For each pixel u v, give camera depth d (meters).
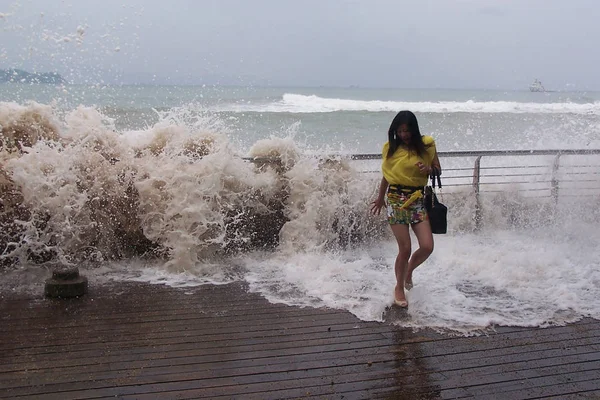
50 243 5.01
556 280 4.80
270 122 18.05
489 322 3.88
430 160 4.08
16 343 3.38
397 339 3.59
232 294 4.38
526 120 20.42
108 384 2.93
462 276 4.87
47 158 4.94
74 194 4.99
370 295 4.37
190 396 2.84
